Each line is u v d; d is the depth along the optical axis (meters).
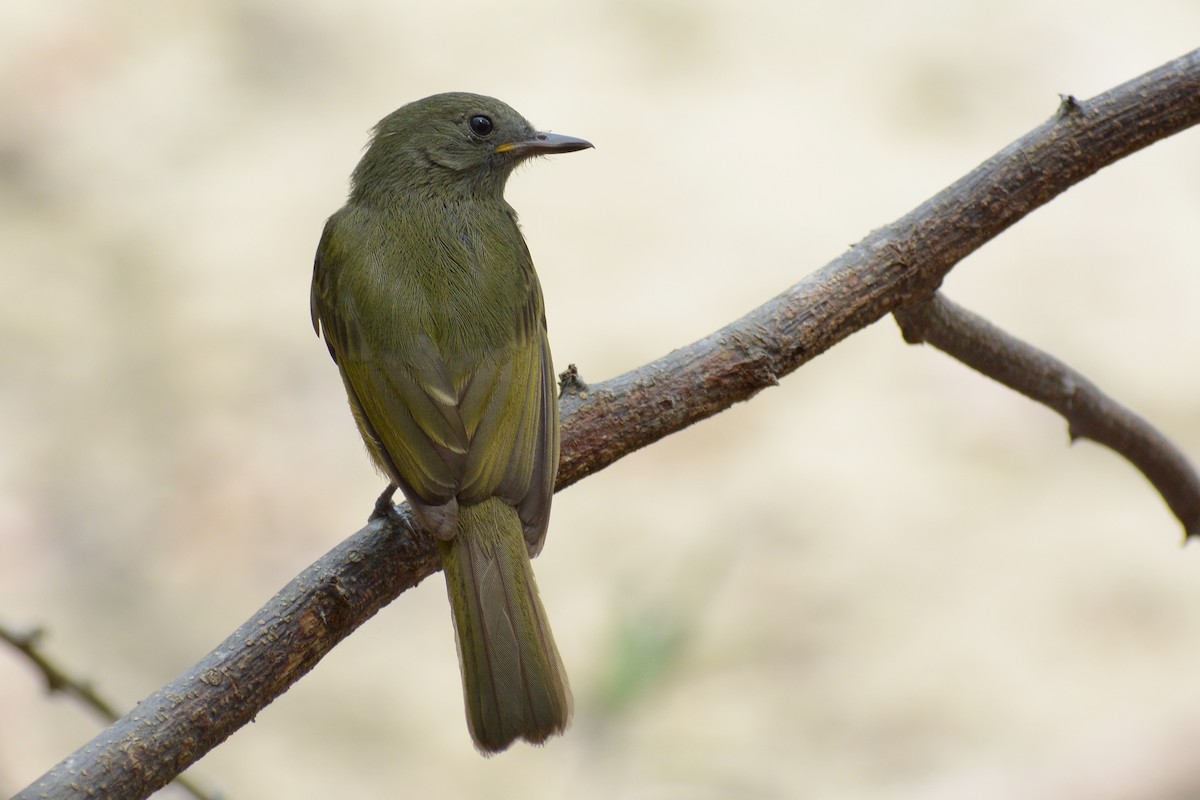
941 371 13.66
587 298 14.18
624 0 16.69
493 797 10.90
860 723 11.06
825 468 12.89
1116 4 16.55
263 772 11.04
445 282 6.88
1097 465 12.94
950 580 12.09
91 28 16.05
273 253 14.51
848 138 15.49
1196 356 13.63
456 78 16.06
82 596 12.09
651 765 10.12
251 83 15.95
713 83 16.06
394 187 7.59
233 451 13.04
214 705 5.49
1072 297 14.18
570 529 12.41
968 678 11.41
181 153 15.33
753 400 13.47
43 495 12.70
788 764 10.73
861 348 13.93
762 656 11.49
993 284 14.34
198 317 14.01
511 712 5.86
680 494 12.70
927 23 16.50
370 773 11.06
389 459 6.46
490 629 5.95
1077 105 6.32
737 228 14.71
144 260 14.48
